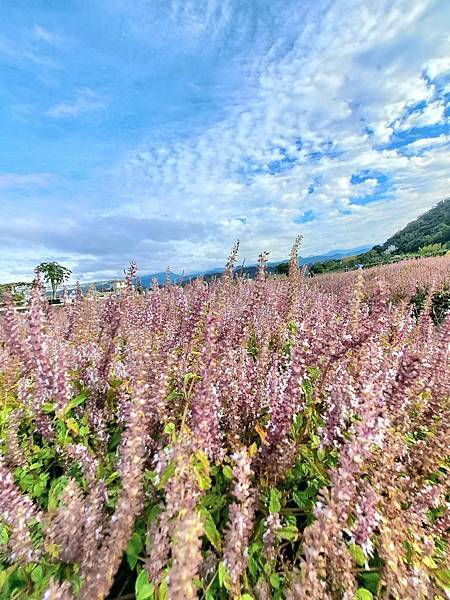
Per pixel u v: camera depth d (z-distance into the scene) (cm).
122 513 136
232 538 133
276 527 155
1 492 154
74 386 266
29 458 223
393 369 255
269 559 151
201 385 182
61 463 223
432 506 186
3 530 170
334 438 191
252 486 188
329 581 145
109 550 133
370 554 154
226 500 179
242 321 377
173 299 493
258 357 315
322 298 618
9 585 152
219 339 321
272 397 227
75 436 233
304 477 207
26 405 253
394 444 190
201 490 158
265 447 189
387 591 140
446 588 147
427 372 275
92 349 303
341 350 252
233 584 131
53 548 148
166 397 231
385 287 263
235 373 247
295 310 402
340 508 135
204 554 151
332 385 234
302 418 230
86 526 147
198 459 167
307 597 119
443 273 1436
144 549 162
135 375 216
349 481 138
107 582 129
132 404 166
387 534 149
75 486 157
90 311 454
